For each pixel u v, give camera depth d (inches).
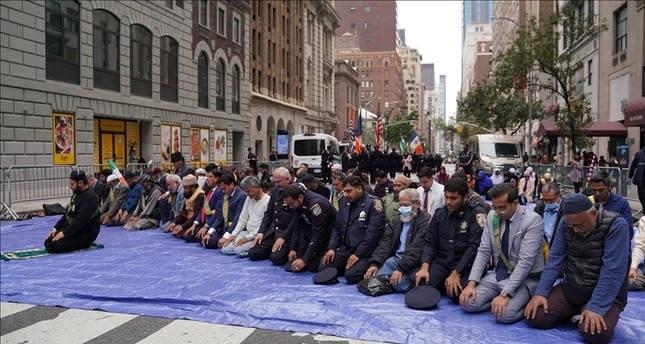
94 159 946.7
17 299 246.8
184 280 276.7
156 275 288.5
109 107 951.0
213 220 375.2
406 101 7116.1
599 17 1126.4
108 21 959.6
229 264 318.3
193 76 1300.4
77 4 869.8
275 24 1994.3
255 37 1797.5
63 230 355.6
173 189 439.8
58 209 594.6
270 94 1943.9
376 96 5388.8
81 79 876.0
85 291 255.3
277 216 320.2
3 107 719.7
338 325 204.1
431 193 331.9
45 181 637.9
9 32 729.0
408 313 217.2
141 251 361.4
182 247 377.4
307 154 1290.6
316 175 1284.4
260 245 327.9
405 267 247.6
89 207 357.7
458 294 227.0
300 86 2297.0
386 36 5890.8
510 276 205.9
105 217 493.0
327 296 245.1
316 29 2522.1
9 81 728.3
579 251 188.2
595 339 177.8
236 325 209.3
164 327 208.4
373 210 273.7
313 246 290.8
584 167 719.7
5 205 555.5
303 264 290.7
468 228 234.1
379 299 240.1
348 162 1178.6
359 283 254.5
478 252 220.4
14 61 737.0
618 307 181.6
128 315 223.9
